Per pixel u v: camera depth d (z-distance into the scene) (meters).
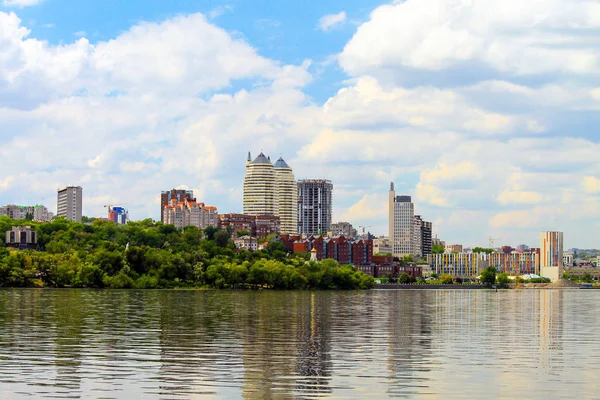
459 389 78.62
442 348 110.06
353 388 78.50
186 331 129.50
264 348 107.06
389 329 139.75
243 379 82.25
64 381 80.19
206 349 105.00
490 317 179.62
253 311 184.62
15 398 72.75
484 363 95.19
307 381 81.62
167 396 74.12
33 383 79.06
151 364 91.00
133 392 75.50
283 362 93.94
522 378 84.81
